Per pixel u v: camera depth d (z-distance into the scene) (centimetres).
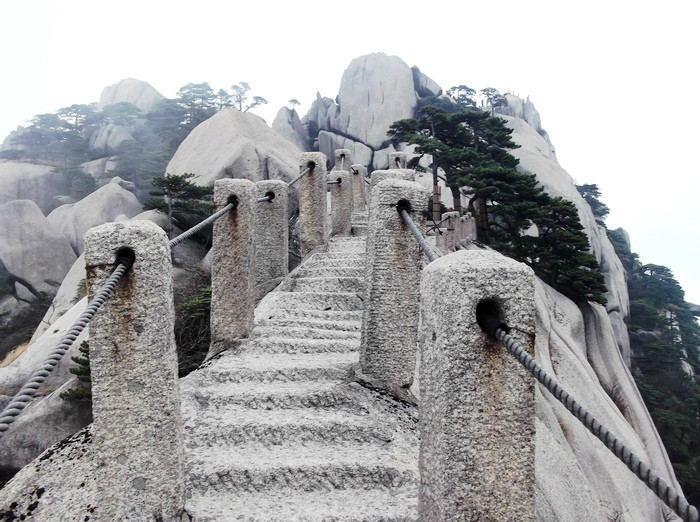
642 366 3372
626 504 1044
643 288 4691
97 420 298
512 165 2652
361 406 459
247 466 372
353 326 674
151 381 303
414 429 439
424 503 263
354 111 4072
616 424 1273
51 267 2752
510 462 237
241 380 511
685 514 141
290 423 429
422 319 280
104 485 296
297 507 345
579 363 1421
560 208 2038
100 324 300
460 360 238
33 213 2784
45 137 4612
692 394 3145
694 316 4700
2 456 1124
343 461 383
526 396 240
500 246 2000
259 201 841
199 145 2208
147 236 307
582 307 1945
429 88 4425
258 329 645
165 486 305
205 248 1814
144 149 4025
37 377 209
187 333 1226
